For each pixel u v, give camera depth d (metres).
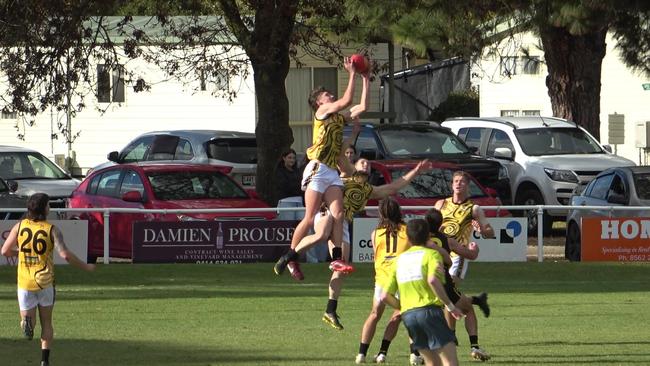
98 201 72.31
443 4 84.62
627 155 130.75
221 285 60.53
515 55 113.06
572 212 74.19
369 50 107.50
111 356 38.91
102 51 99.25
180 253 69.50
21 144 139.50
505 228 71.38
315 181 38.19
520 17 86.75
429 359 31.03
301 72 140.00
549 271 67.69
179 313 50.12
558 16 81.50
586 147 91.06
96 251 70.81
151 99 133.12
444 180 74.31
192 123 132.75
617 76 130.75
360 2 85.69
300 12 89.75
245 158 88.81
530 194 87.75
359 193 38.91
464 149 86.88
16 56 82.69
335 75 140.38
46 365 36.66
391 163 75.69
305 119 140.75
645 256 72.25
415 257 30.81
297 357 38.81
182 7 87.38
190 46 93.56
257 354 39.41
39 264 36.84
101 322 47.44
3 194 79.25
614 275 66.31
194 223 69.50
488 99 136.50
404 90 151.00
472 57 94.00
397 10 86.19
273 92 86.75
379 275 36.84
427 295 30.73
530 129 91.12
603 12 81.50
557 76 100.94
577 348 40.97
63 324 46.78
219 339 42.94
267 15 83.62
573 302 54.59
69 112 100.56
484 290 59.31
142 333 44.41
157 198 70.44
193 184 72.31
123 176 72.62
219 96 121.69
